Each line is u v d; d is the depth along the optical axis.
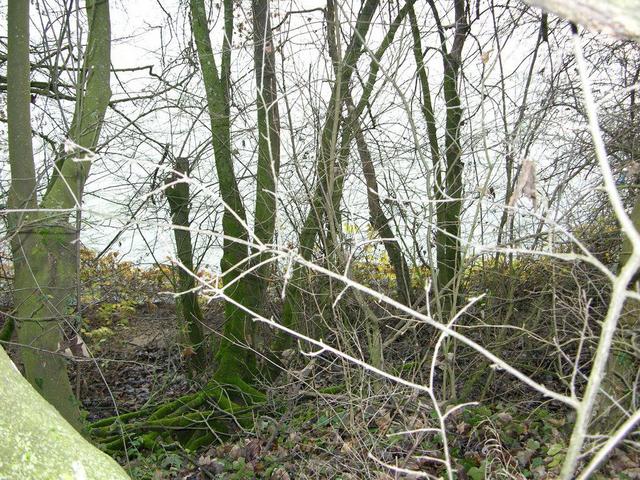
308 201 7.21
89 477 1.25
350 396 5.85
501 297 6.76
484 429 5.52
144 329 11.86
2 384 1.33
